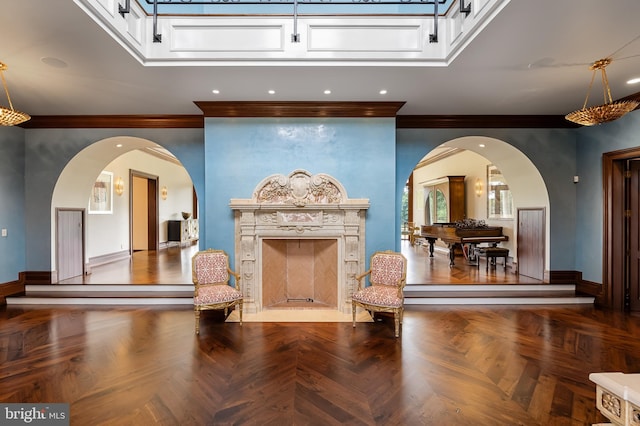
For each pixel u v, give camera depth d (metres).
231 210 4.55
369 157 4.57
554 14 2.57
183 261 7.60
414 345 3.41
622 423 1.27
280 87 4.02
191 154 5.29
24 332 3.72
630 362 3.02
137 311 4.50
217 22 3.43
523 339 3.56
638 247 4.62
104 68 3.50
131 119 5.21
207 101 4.48
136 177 9.73
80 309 4.57
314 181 4.51
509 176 6.03
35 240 5.30
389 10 4.41
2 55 3.20
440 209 10.29
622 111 3.22
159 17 3.42
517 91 4.19
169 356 3.13
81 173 5.68
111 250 7.70
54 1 2.41
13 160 5.13
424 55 3.43
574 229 5.38
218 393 2.50
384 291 3.87
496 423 2.17
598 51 3.16
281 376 2.77
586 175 5.19
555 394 2.50
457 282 5.31
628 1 2.40
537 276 5.60
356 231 4.42
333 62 3.47
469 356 3.15
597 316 4.31
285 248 4.83
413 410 2.30
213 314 4.40
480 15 2.74
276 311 4.46
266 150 4.56
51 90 4.12
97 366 2.92
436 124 5.26
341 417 2.22
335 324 4.05
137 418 2.20
